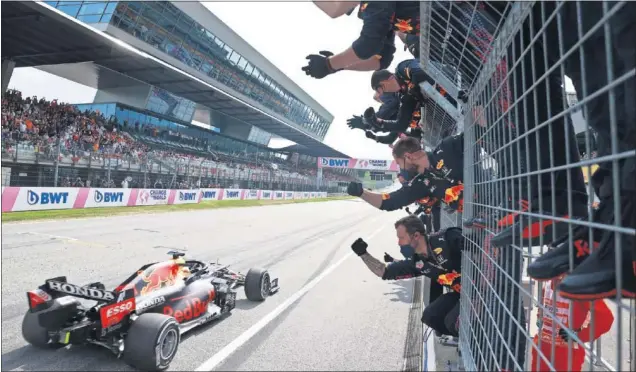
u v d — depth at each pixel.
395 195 3.71
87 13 26.84
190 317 4.14
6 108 20.17
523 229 1.70
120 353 3.33
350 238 14.27
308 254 10.17
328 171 71.19
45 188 15.29
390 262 4.15
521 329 1.58
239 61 39.84
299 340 4.23
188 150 38.12
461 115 3.37
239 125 46.91
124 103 32.09
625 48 1.24
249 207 28.09
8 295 5.19
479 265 2.64
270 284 5.94
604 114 1.46
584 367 3.28
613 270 1.10
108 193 18.61
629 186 1.21
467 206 2.98
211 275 4.94
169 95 34.06
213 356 3.72
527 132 1.42
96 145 23.17
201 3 31.86
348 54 2.68
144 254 8.66
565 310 2.46
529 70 2.04
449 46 2.56
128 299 3.41
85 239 10.04
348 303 5.73
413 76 4.07
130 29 27.98
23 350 3.63
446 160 3.54
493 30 2.06
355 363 3.72
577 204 1.79
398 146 3.72
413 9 2.54
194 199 25.97
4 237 9.47
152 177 24.95
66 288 3.07
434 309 3.74
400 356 3.91
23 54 24.14
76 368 3.34
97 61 26.27
